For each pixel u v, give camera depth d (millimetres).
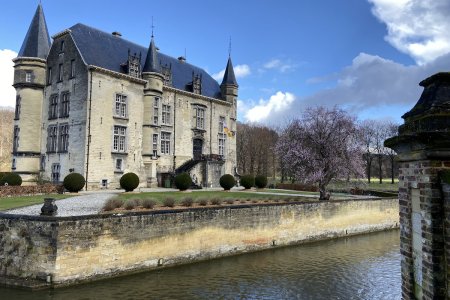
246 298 15062
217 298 14945
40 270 15211
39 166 41750
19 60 41375
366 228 33844
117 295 14828
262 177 49188
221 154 55000
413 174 4898
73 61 39438
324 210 30016
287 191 47375
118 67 41906
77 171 37625
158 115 44094
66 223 15438
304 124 36344
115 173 39688
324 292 16125
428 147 4395
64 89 39938
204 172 48406
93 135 37750
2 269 15875
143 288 15836
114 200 22000
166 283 16703
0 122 101938
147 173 43438
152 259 18641
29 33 42562
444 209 4293
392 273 19312
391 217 36562
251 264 20766
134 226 17906
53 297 14180
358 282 17672
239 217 23484
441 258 4312
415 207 4926
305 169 35781
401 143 5043
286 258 22531
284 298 15211
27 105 41281
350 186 54375
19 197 28109
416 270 4914
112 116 39656
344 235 31562
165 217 19312
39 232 15398
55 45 41594
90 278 16125
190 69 55656
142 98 43031
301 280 17828
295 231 27453
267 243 25328
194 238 20750
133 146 41719
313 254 23875
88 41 40969
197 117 51156
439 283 4301
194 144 50844
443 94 4586
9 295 14219
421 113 4742
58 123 40188
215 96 56000
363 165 38531
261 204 25328
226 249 22578
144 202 22281
